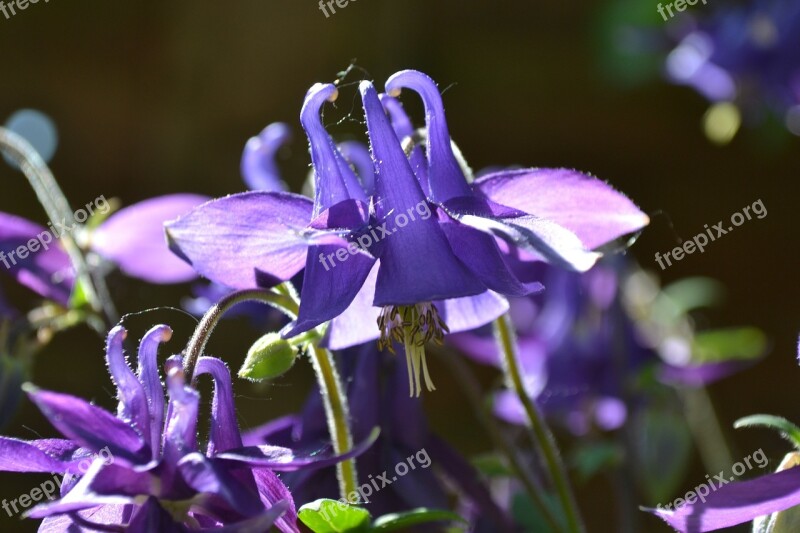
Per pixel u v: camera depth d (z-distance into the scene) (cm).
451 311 27
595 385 36
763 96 46
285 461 24
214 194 58
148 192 58
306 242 25
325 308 25
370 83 25
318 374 28
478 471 30
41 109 56
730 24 46
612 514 55
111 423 24
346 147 30
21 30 56
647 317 38
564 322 36
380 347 26
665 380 37
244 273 26
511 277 25
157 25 58
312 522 26
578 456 36
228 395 25
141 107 58
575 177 26
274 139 31
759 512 26
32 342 32
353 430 29
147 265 33
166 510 24
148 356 25
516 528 32
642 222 26
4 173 56
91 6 57
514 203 26
